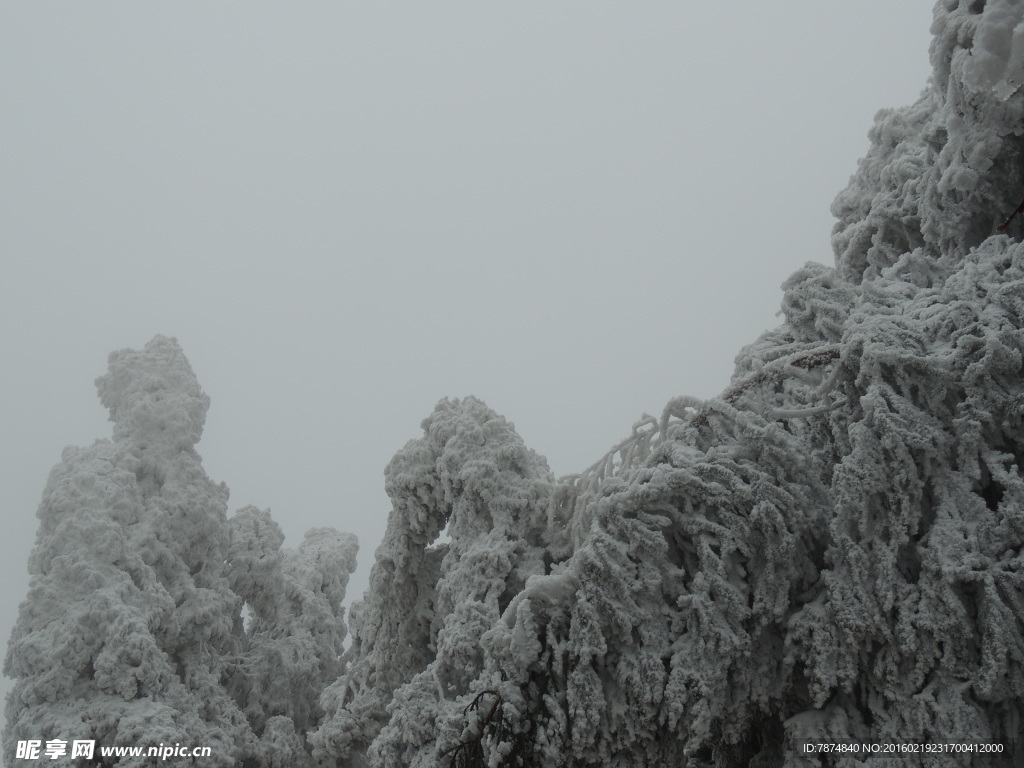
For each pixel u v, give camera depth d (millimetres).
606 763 10180
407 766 11484
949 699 8930
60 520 15398
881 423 9867
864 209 16047
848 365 10719
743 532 10344
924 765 8867
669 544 10773
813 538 10430
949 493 9625
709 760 10406
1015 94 11422
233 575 17578
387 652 14359
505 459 13859
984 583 8883
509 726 10227
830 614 9711
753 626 10133
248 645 17484
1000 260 11062
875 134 16500
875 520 9852
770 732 10383
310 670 17000
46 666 13773
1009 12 6715
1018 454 9766
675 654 10078
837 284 12445
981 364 9680
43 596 14445
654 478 10742
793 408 10977
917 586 9375
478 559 12891
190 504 16688
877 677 9414
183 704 14367
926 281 12273
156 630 15055
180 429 17609
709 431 11789
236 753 14703
